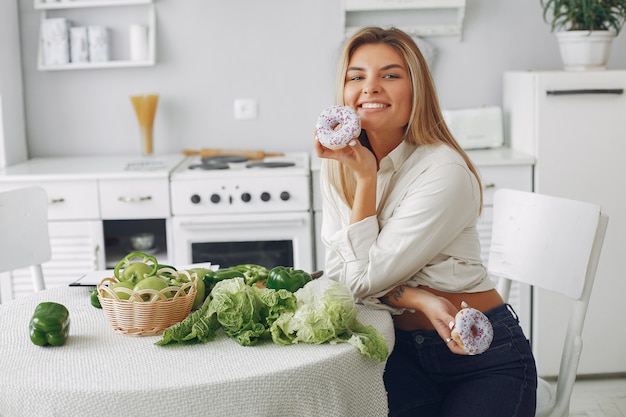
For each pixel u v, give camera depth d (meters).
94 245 3.45
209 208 3.41
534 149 3.38
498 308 1.99
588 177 3.37
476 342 1.65
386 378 1.96
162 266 1.94
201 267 2.20
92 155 4.00
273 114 3.95
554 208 2.13
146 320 1.74
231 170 3.42
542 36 3.87
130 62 3.80
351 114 1.86
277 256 3.49
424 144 2.01
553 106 3.32
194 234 3.44
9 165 3.74
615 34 3.42
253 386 1.53
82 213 3.43
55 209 3.43
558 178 3.37
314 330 1.67
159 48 3.91
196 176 3.39
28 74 3.95
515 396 1.88
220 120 3.96
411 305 1.90
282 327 1.69
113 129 3.98
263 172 3.39
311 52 3.90
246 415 1.53
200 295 1.88
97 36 3.82
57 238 3.46
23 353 1.69
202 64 3.92
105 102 3.96
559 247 2.10
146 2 3.82
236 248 3.49
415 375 1.98
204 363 1.61
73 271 3.48
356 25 3.88
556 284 2.11
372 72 1.96
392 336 1.83
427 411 1.97
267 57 3.91
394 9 3.80
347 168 2.05
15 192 2.58
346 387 1.64
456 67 3.89
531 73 3.38
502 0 3.84
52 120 3.98
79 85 3.95
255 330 1.70
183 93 3.94
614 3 3.44
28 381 1.54
